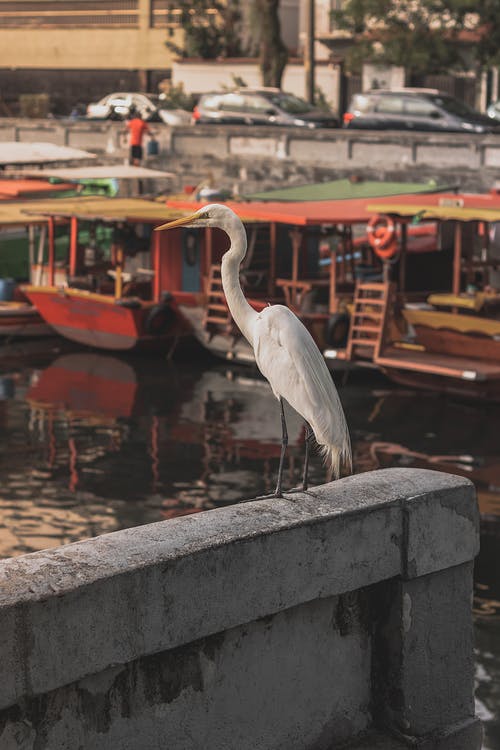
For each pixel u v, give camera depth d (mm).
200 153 37969
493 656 10516
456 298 23000
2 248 31156
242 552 4715
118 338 27047
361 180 29547
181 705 4656
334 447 5242
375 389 23484
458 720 5707
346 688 5371
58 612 4125
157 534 4676
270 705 5016
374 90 37969
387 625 5445
